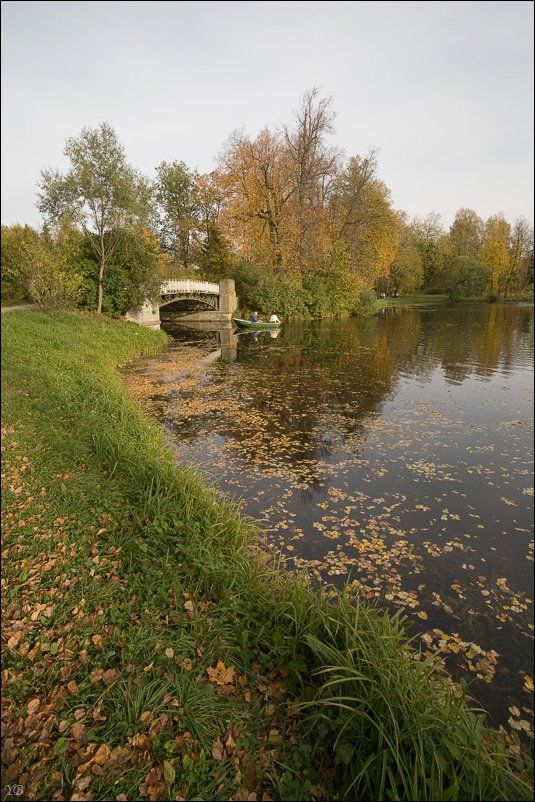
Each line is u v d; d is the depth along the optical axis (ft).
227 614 11.47
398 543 16.67
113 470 19.02
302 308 118.93
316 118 107.65
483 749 7.81
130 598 11.96
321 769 7.81
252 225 113.50
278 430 30.09
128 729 8.36
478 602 13.61
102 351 53.06
